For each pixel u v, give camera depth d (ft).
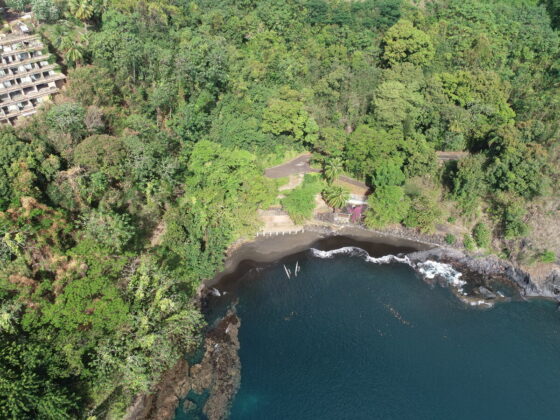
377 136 383.86
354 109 433.89
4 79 343.26
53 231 269.23
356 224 396.37
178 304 282.97
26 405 202.80
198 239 344.08
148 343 251.39
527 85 444.55
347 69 460.96
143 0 435.53
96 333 240.32
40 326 233.96
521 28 474.90
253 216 377.71
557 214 345.72
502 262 359.05
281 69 446.60
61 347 230.48
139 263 291.58
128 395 254.06
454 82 417.90
